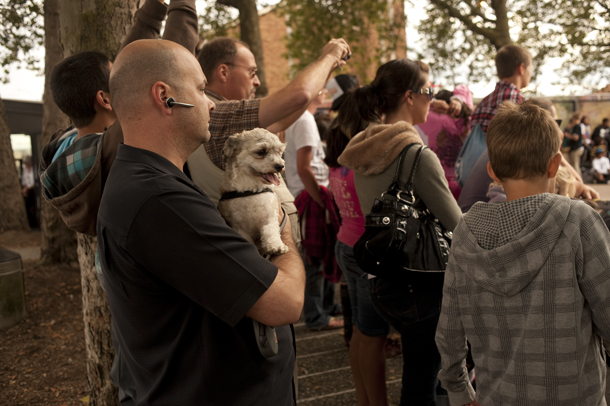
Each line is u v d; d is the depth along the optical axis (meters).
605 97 9.34
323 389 3.07
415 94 2.24
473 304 1.41
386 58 14.49
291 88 1.61
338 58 1.80
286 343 1.39
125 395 1.63
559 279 1.24
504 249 1.29
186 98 1.22
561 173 2.47
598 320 1.26
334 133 2.69
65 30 2.52
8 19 7.98
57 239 6.33
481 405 1.40
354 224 2.51
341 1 12.55
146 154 1.17
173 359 1.15
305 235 3.69
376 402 2.37
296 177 3.86
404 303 1.94
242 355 1.19
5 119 8.59
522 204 1.33
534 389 1.27
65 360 3.66
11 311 4.37
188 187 1.15
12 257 4.46
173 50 1.22
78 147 1.57
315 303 4.06
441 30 12.02
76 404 2.99
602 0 10.66
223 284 1.07
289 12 13.53
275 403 1.30
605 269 1.23
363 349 2.38
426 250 1.87
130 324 1.17
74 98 1.75
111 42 2.47
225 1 9.23
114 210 1.10
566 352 1.24
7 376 3.40
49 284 5.57
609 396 1.54
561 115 9.31
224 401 1.18
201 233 1.07
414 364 1.98
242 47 2.08
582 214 1.26
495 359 1.35
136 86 1.18
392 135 1.99
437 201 1.90
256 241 1.50
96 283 2.46
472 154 3.18
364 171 2.03
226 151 1.49
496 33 10.39
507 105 1.53
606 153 9.85
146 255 1.07
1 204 8.62
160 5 1.80
